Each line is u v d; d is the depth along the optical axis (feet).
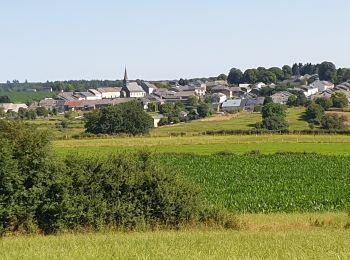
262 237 73.82
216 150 277.44
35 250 62.59
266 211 123.75
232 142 316.81
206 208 93.25
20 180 84.53
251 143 312.91
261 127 472.03
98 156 93.86
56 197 86.43
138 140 325.62
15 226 84.43
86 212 86.94
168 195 90.63
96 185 88.69
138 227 88.69
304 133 361.30
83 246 65.26
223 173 193.67
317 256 57.16
